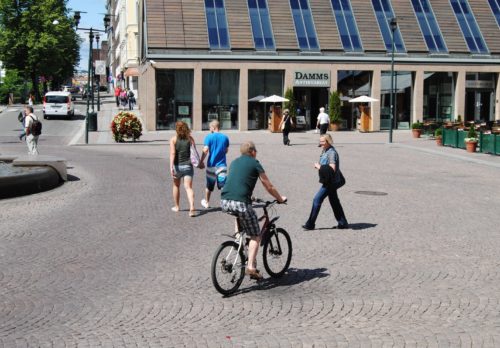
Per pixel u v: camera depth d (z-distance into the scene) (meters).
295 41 48.22
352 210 15.27
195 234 12.22
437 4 52.88
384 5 51.81
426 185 20.14
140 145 35.47
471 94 51.56
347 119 49.75
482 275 9.55
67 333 6.95
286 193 17.88
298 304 8.08
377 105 48.72
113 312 7.68
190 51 46.00
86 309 7.78
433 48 50.47
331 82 48.25
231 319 7.48
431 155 30.69
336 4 50.81
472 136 32.50
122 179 20.58
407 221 13.95
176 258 10.34
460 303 8.16
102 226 12.94
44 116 53.03
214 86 47.00
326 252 10.93
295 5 50.00
